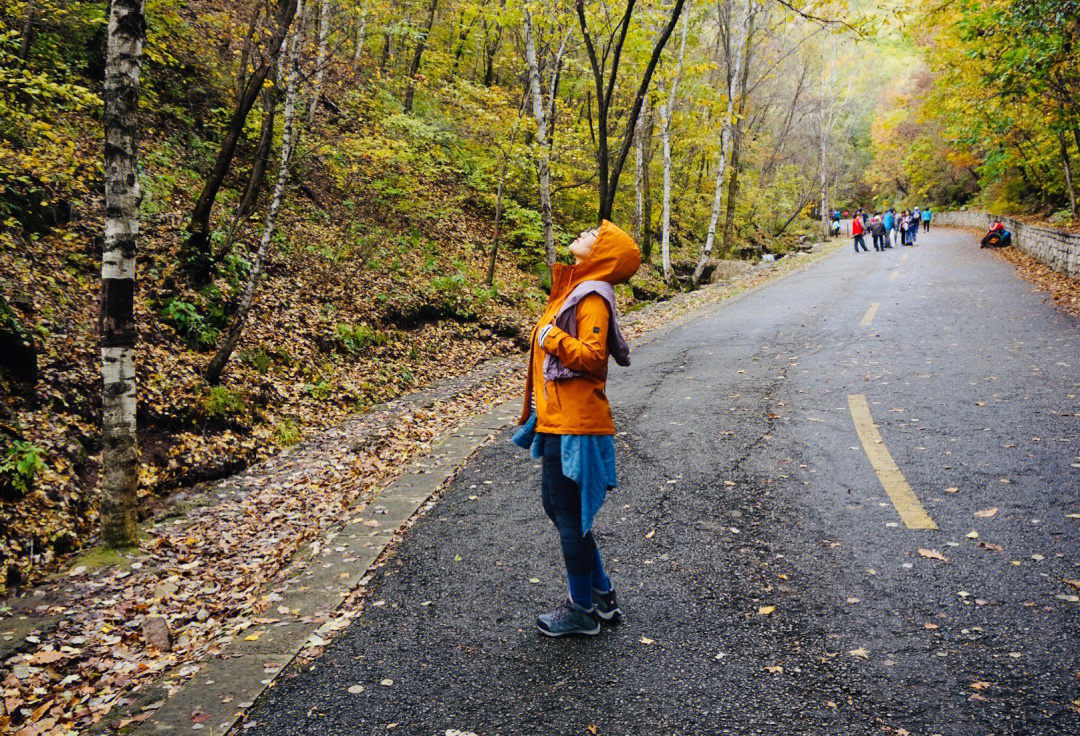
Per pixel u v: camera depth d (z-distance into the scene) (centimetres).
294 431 870
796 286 1700
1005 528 359
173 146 1359
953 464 451
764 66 3797
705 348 998
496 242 1816
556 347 283
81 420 676
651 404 707
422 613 342
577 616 304
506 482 536
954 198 5066
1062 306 1014
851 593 317
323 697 277
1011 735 219
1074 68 1367
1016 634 272
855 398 634
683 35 2123
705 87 2286
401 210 1731
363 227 1570
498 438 677
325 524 525
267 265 1234
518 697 266
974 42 1330
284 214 1417
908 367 730
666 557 374
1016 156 2403
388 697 273
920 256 2222
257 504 623
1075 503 376
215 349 950
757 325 1154
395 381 1145
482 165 1970
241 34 1121
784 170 4122
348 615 347
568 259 2119
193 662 329
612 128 2350
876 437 521
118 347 500
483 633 317
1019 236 2159
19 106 831
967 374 673
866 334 949
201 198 1039
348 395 1029
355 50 1744
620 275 296
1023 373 652
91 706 304
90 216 1002
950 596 304
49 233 928
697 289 2072
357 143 1405
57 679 346
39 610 429
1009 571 318
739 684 261
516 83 2464
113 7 464
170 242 1081
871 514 395
